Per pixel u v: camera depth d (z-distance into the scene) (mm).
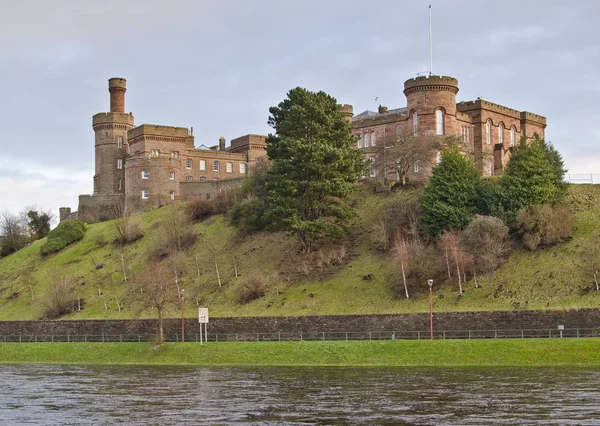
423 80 108688
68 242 117188
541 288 73062
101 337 79875
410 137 104125
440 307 74312
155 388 51031
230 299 87375
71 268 107688
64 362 70688
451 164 88188
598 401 40938
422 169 104562
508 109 123250
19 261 117562
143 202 130875
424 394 44844
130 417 40875
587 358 56156
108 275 102000
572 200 87250
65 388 52406
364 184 105688
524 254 79500
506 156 120375
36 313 95625
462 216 83500
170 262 98875
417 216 88375
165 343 70188
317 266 88812
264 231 100625
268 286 87688
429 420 37562
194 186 133625
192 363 65688
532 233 80125
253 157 151250
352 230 94562
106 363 68688
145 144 140250
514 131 124938
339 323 71688
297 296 83938
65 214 146000
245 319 74750
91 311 92375
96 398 47625
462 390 45750
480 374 52281
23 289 104562
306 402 43562
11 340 84562
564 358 56531
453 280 79125
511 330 65062
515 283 75125
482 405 40812
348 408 41312
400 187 101250
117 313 89938
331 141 95438
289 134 95312
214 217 110625
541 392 44156
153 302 81875
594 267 71938
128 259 105312
